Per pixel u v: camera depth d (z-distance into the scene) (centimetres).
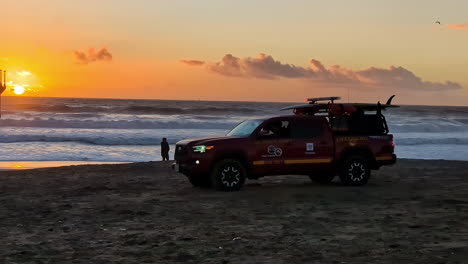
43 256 679
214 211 1015
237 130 1382
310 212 993
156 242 755
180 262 641
